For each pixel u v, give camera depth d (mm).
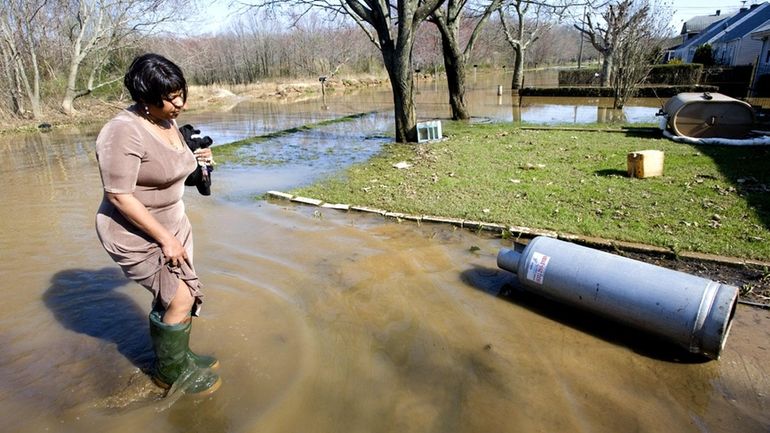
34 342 3395
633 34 18250
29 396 2844
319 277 4305
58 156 11359
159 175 2609
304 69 42688
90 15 21062
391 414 2654
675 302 3070
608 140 10281
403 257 4723
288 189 7234
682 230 4977
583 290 3479
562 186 6781
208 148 3254
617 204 5875
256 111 21031
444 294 4000
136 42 23141
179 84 2547
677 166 7637
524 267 3832
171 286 2721
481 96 24688
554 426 2566
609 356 3178
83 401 2801
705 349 2996
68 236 5539
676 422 2590
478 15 19594
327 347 3273
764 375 2945
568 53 80438
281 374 2998
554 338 3387
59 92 22234
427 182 7277
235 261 4668
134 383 2955
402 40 10492
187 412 2695
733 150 8695
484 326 3535
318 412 2674
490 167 8133
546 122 14070
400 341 3348
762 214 5297
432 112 17625
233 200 6758
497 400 2766
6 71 18859
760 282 3986
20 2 19062
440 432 2523
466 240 5121
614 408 2699
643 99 21125
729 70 25781
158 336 2770
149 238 2658
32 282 4320
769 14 32719
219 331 3463
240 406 2729
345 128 14305
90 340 3416
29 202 7066
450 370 3037
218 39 37969
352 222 5746
